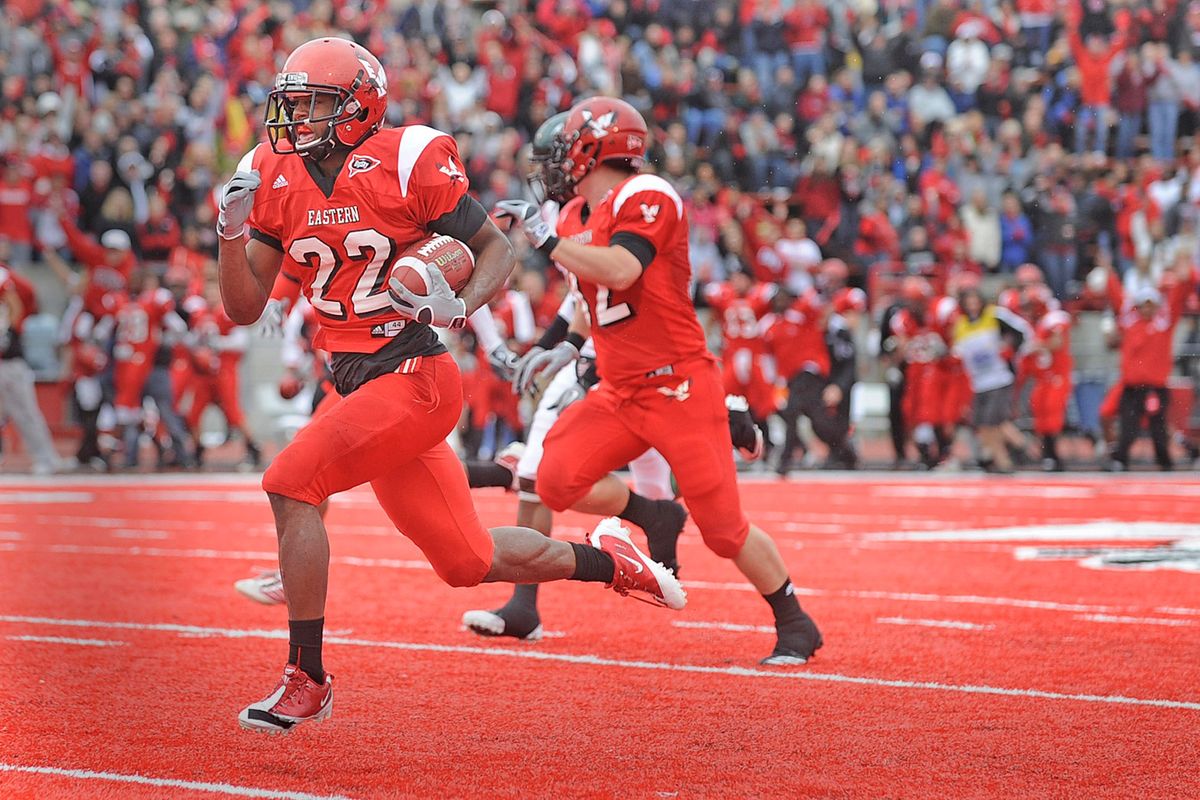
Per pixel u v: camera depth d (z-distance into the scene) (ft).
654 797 42.39
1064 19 250.98
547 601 79.66
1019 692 56.80
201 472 180.45
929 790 43.14
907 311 184.03
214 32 239.71
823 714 53.16
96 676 59.67
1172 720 52.19
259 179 46.96
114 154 207.21
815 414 174.91
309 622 46.60
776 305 175.22
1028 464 191.11
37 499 143.84
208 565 94.73
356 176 47.09
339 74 46.93
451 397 49.06
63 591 83.46
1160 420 182.19
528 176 64.54
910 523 121.19
